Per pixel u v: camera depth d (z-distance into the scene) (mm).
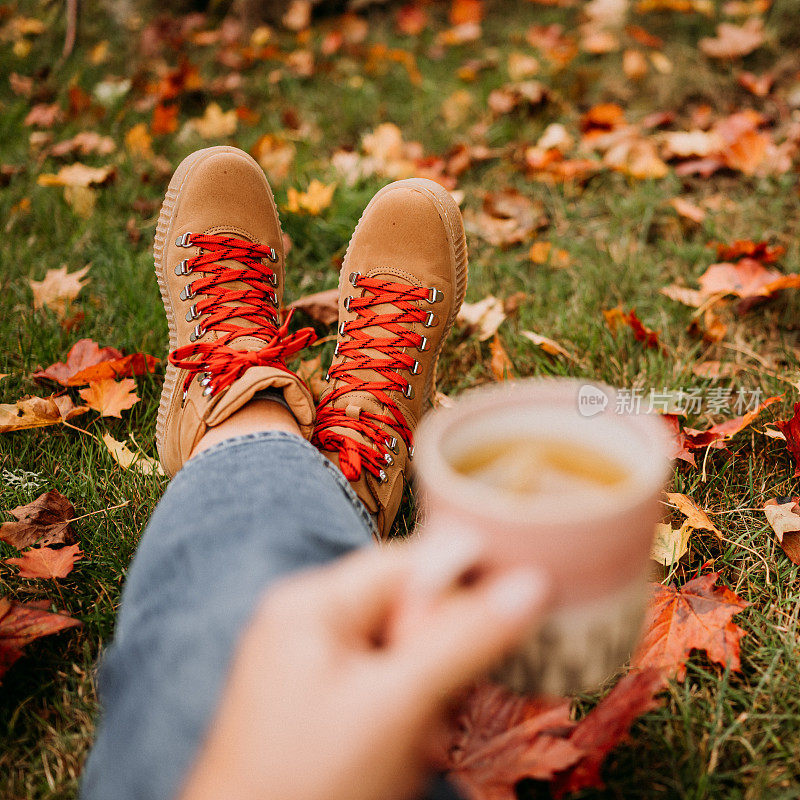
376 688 401
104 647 866
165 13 2709
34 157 1948
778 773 723
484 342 1376
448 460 435
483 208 1717
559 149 1885
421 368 1183
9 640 813
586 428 448
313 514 678
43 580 950
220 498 706
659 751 742
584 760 668
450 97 2215
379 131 1941
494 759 658
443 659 394
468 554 394
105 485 1067
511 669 453
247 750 419
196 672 486
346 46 2549
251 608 488
